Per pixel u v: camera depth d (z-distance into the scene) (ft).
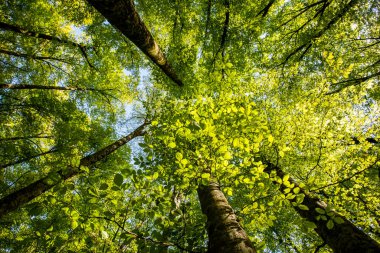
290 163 21.54
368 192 19.80
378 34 29.25
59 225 15.71
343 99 21.06
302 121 18.52
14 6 31.01
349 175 18.83
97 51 38.58
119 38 38.78
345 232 14.15
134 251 11.13
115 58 42.19
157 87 38.70
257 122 11.80
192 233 10.01
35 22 32.96
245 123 11.91
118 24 15.40
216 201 13.65
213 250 9.08
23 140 29.58
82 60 39.81
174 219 9.47
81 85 38.52
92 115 46.47
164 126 14.57
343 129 19.85
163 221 9.26
